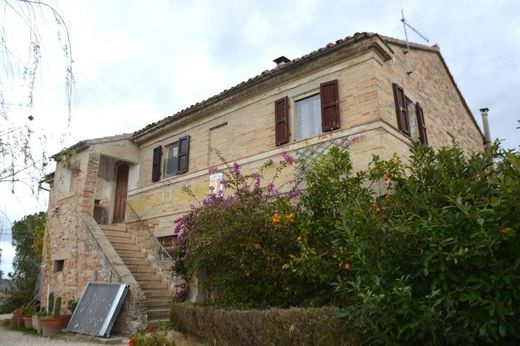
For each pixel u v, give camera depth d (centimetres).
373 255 488
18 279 1653
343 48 932
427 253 432
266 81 1088
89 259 1204
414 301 423
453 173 538
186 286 1034
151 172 1445
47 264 1403
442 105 1280
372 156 766
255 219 796
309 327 544
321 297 682
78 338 949
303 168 940
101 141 1422
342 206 584
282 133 1028
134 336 668
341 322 517
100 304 1006
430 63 1262
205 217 888
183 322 855
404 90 1036
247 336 637
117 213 1558
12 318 1298
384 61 961
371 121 870
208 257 852
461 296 402
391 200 576
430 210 454
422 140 1036
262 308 722
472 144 1447
